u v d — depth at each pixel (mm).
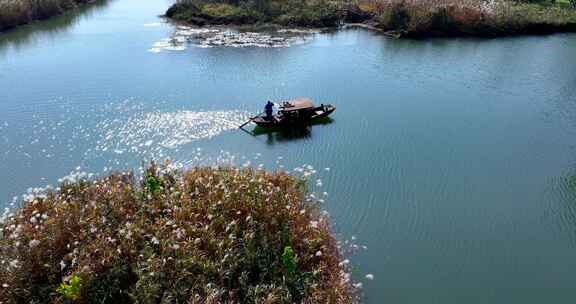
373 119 29984
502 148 26359
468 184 22703
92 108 31094
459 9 51906
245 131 28000
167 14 58906
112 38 49000
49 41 47844
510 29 52375
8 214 17953
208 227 15828
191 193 17484
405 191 22016
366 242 18609
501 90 35625
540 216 20484
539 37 51438
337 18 55594
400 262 17625
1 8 51656
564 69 40594
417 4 53000
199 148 24328
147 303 13117
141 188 18656
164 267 14125
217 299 13516
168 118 29562
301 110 28500
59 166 24141
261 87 35094
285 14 56188
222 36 49906
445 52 45219
